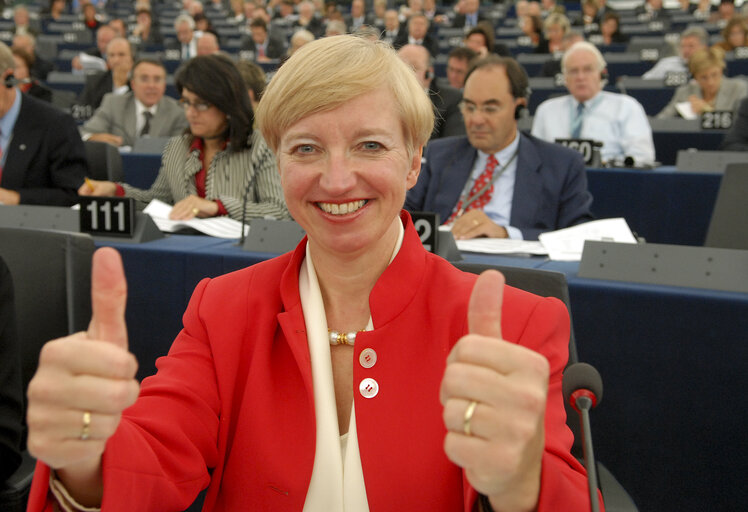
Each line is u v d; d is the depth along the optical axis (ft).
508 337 2.80
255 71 12.48
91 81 21.18
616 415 5.49
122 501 2.48
